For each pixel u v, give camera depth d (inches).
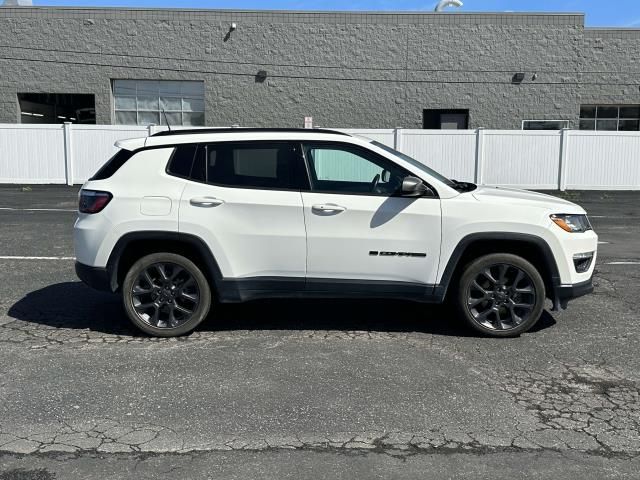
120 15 956.6
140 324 227.8
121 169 227.6
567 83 965.8
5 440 152.3
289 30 960.9
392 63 964.6
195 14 957.8
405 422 162.7
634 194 817.5
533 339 229.1
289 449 148.6
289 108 976.9
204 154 227.8
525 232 221.1
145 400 174.9
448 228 221.1
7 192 752.3
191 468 139.9
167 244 229.9
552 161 836.0
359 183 226.8
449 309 267.1
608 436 156.6
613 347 220.7
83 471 138.6
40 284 304.7
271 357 208.4
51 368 197.6
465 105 971.3
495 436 155.9
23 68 965.8
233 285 224.2
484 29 956.0
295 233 222.1
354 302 278.4
